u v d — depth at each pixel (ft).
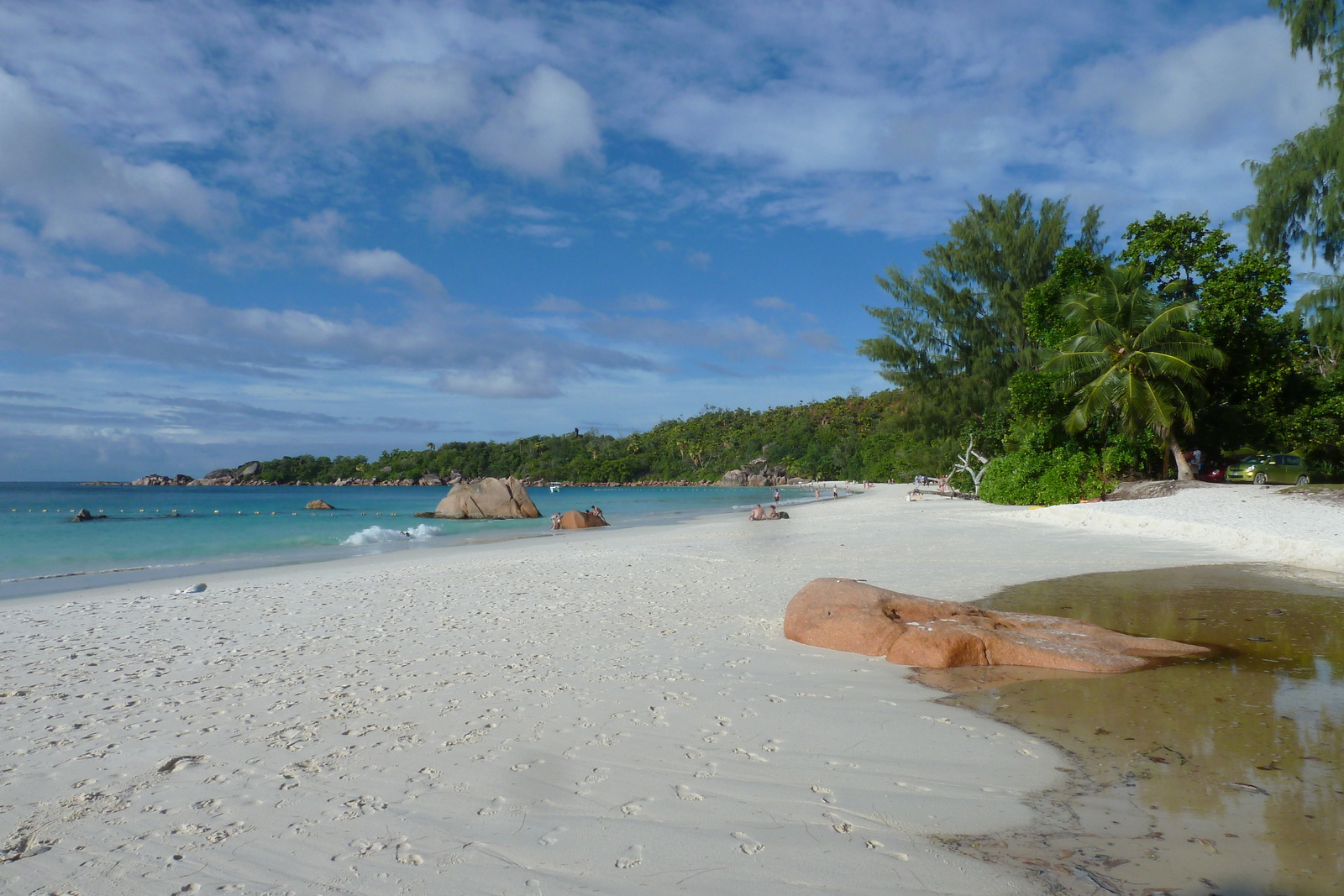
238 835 10.77
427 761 13.37
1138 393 78.54
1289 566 37.19
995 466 100.83
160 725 15.76
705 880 9.16
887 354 133.69
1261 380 82.43
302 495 260.21
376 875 9.53
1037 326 97.14
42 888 9.42
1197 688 17.01
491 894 8.99
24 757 14.05
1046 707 15.78
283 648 22.97
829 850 9.85
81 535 80.48
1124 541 49.49
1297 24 79.66
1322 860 9.24
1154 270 93.15
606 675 18.86
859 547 51.08
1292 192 82.02
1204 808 10.84
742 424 494.18
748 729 14.71
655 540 63.41
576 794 11.86
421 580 38.96
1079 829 10.28
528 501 112.57
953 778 12.18
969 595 30.58
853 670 19.12
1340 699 16.05
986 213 130.41
